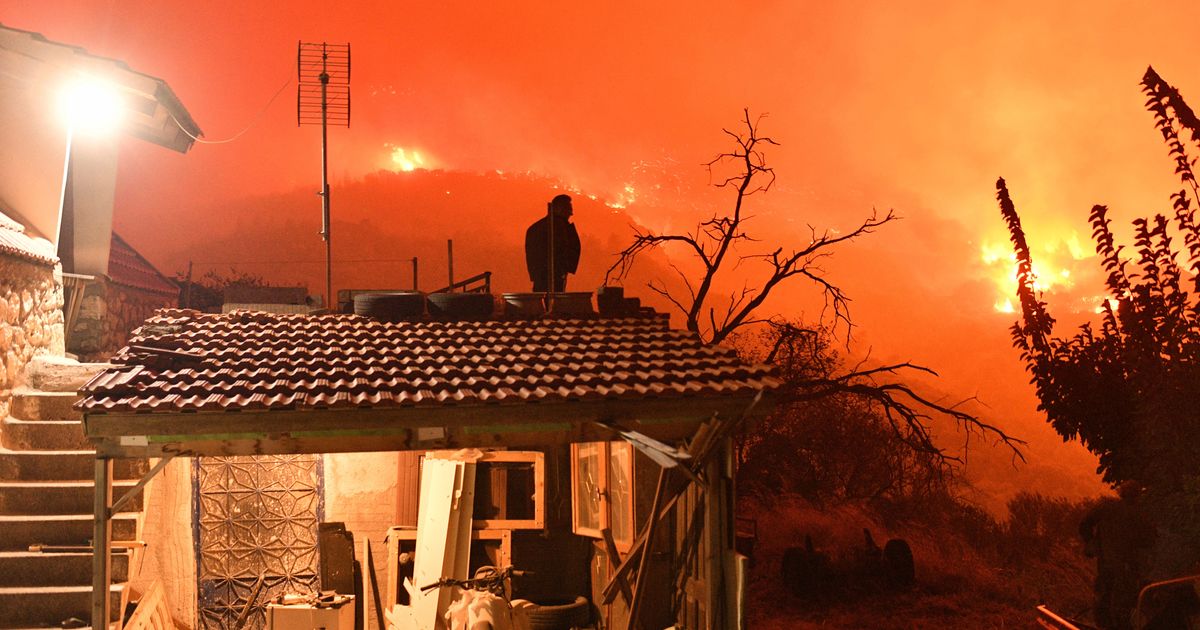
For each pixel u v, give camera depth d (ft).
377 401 23.73
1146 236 38.40
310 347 28.14
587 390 25.20
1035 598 50.57
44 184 39.34
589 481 32.83
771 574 55.36
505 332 30.58
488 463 33.09
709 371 27.12
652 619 30.50
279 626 28.81
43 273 37.04
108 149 49.08
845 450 75.87
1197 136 37.68
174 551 31.68
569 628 31.45
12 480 31.24
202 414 22.95
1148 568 33.73
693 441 26.22
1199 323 36.45
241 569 32.14
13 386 33.55
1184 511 32.94
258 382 24.40
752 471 73.41
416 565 31.27
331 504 32.86
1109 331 39.42
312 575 32.37
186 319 29.68
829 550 60.39
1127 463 38.34
